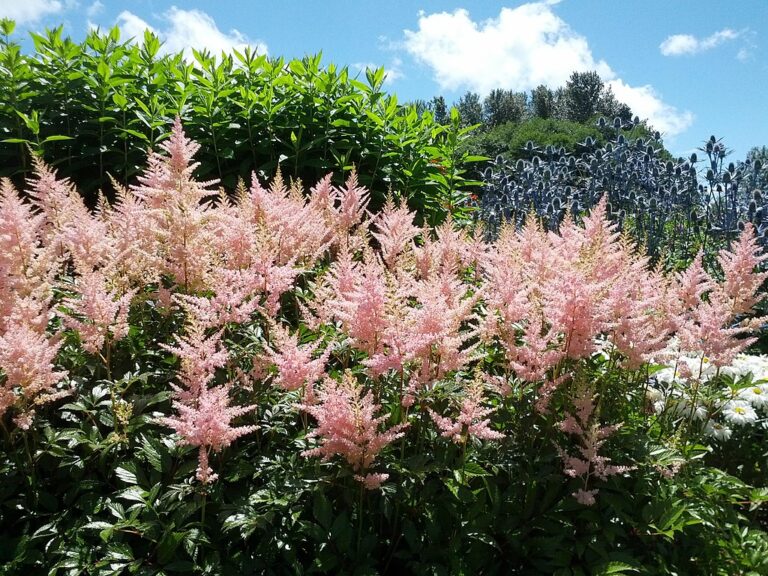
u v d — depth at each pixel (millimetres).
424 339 2746
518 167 10500
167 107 6684
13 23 6367
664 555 2936
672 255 7371
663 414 3705
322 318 3291
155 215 3453
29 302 2932
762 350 5680
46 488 2910
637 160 8922
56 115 6309
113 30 6871
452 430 2738
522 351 3049
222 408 2492
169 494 2590
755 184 8328
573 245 3393
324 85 6703
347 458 2582
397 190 6801
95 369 3152
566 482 3039
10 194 3152
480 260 4297
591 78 43781
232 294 3059
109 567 2441
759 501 3316
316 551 2631
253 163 6562
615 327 3146
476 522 2707
